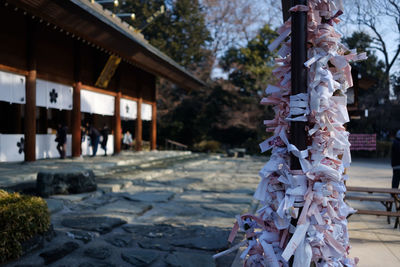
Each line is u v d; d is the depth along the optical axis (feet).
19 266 10.37
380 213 14.75
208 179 34.04
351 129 86.48
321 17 6.66
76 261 11.15
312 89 6.14
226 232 14.92
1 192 12.90
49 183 20.58
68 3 26.94
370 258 11.34
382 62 88.74
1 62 29.01
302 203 6.27
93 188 22.97
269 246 6.47
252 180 33.37
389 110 77.66
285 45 6.85
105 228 14.78
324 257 6.29
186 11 104.58
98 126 61.62
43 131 47.06
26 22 31.96
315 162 6.22
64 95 38.96
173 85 109.91
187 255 11.91
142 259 11.39
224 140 107.04
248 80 102.73
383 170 45.01
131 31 49.90
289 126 6.69
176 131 94.58
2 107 44.19
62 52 38.24
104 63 44.06
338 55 6.29
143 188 26.68
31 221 11.61
